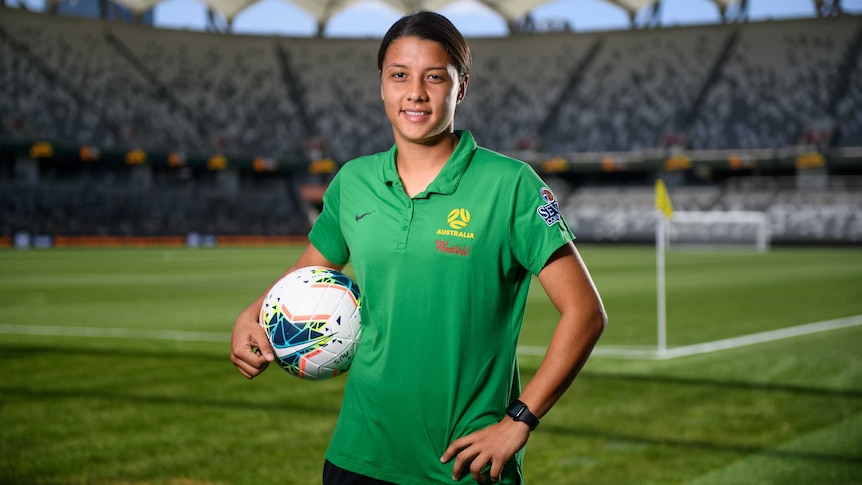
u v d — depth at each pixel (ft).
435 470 6.87
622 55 178.91
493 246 6.70
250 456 16.53
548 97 177.58
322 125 180.86
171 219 162.09
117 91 164.55
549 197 6.82
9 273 76.43
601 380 25.30
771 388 24.08
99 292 57.77
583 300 6.66
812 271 83.87
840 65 159.63
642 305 50.49
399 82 6.78
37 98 151.94
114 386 23.86
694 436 18.35
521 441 6.41
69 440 17.70
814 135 151.12
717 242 156.15
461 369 6.78
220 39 187.11
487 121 176.86
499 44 188.55
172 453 16.72
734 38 172.04
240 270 83.71
